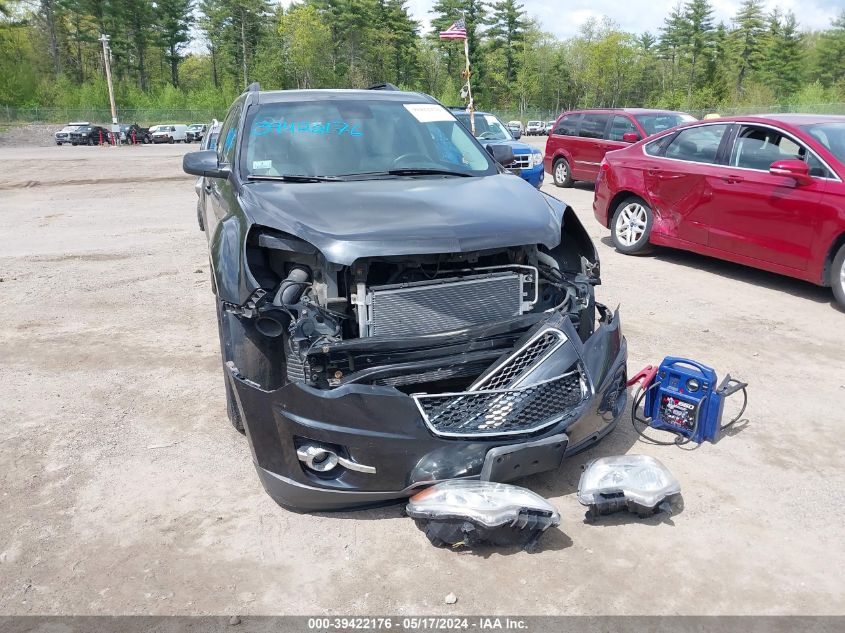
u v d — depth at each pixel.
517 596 2.63
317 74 88.69
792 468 3.55
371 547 2.94
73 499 3.29
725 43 97.19
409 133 4.62
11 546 2.95
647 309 6.20
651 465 3.17
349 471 2.97
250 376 3.28
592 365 3.30
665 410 3.89
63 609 2.58
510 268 3.46
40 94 74.75
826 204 6.00
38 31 85.75
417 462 2.94
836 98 79.06
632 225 8.29
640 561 2.84
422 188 3.82
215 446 3.78
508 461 2.95
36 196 14.38
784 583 2.71
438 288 3.20
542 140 41.50
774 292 6.75
